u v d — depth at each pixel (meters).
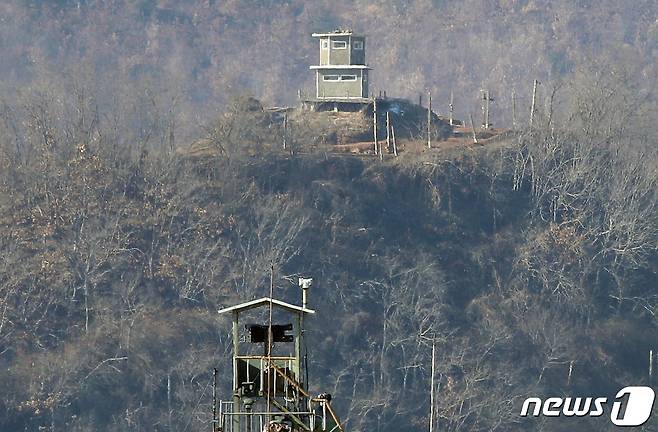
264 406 184.12
